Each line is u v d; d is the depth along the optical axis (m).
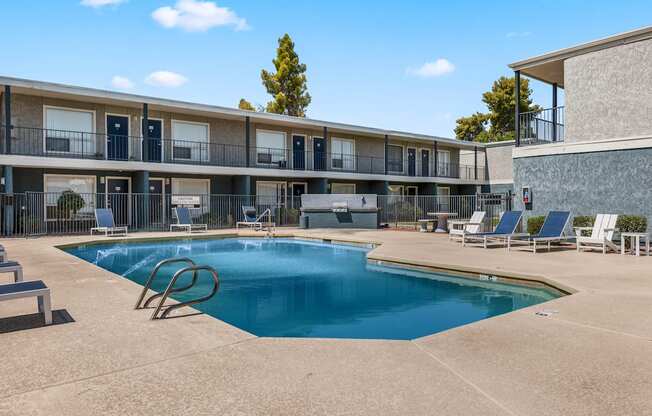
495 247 11.04
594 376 2.88
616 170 10.91
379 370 2.99
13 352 3.37
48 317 4.12
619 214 10.80
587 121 12.66
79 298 5.26
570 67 13.05
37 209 17.05
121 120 18.94
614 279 6.40
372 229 18.52
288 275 8.45
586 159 11.44
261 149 23.06
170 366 3.08
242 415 2.37
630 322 4.17
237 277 8.25
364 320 5.31
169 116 20.20
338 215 19.20
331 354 3.31
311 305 6.05
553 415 2.35
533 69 14.34
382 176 25.30
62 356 3.28
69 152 17.66
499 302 6.18
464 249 10.49
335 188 25.62
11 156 15.03
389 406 2.46
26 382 2.82
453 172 31.94
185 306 4.93
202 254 11.77
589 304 4.91
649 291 5.60
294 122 22.42
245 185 20.83
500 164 30.64
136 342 3.61
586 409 2.42
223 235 15.88
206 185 21.30
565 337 3.72
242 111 20.58
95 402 2.53
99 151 18.34
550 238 10.19
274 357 3.25
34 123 16.89
